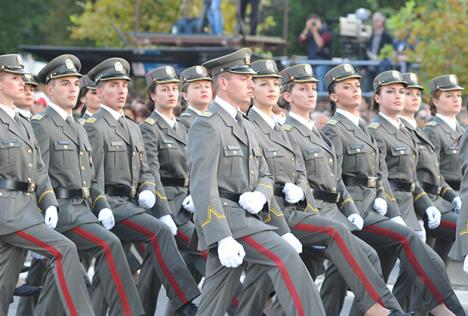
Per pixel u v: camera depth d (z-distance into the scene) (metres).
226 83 22.23
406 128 27.70
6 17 70.56
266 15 69.00
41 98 38.09
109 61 26.20
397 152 26.75
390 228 24.80
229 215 21.73
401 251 24.70
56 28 71.44
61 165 24.11
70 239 23.80
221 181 21.86
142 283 25.48
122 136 25.94
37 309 23.44
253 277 22.39
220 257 21.06
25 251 23.31
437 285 24.41
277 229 22.28
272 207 22.50
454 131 28.98
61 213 23.86
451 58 42.62
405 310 25.45
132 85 47.16
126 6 61.44
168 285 24.84
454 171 28.86
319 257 24.14
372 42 47.25
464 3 42.91
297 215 23.36
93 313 22.61
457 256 22.50
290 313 21.16
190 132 21.89
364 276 22.80
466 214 22.45
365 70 44.00
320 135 25.05
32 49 42.84
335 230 22.97
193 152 21.67
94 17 62.06
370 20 48.34
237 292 24.20
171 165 27.08
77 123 24.84
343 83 25.80
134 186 26.02
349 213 24.77
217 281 21.84
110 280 23.58
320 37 47.44
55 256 22.41
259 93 23.55
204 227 21.28
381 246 25.05
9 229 22.41
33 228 22.48
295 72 24.72
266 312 25.03
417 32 44.09
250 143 22.23
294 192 23.19
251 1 45.19
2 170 22.59
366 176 25.56
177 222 26.50
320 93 43.88
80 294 22.47
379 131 26.95
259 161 22.52
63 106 24.50
